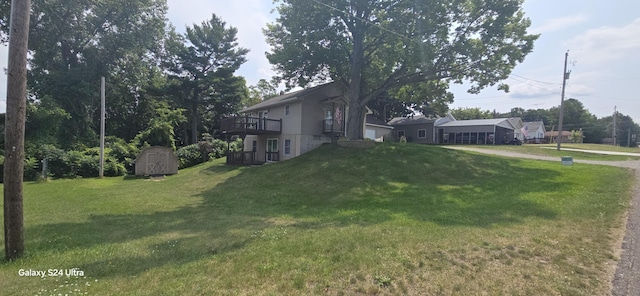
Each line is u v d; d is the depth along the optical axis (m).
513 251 5.09
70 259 5.18
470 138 39.12
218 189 14.42
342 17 18.73
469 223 7.05
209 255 5.25
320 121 23.28
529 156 22.41
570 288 3.83
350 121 20.48
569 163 15.90
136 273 4.51
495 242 5.55
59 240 6.44
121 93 37.62
